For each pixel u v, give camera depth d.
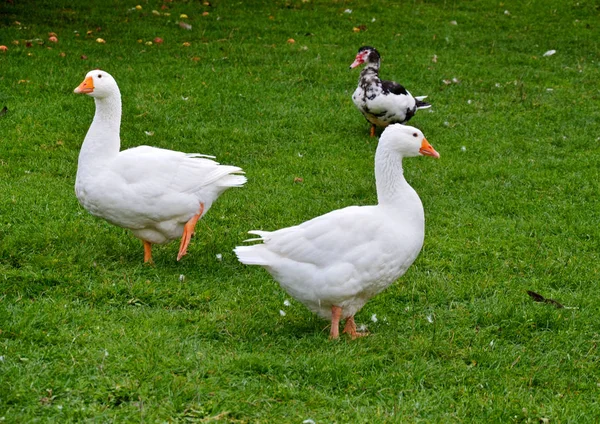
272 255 6.96
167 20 13.27
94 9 13.59
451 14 14.95
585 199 8.56
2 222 7.85
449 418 6.59
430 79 11.12
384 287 7.03
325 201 8.38
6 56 10.49
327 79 10.81
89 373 6.67
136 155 7.47
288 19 13.88
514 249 7.93
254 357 6.79
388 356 6.94
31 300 7.18
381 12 14.84
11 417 6.43
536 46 13.09
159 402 6.55
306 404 6.60
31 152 8.74
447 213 8.29
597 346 7.10
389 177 7.00
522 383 6.84
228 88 10.08
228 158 8.92
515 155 9.19
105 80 7.41
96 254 7.58
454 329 7.18
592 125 9.73
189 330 7.02
